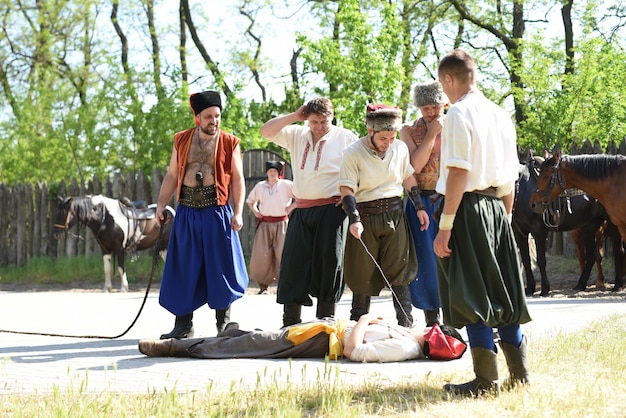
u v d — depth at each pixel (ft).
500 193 20.56
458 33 111.75
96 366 25.67
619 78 89.20
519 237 55.98
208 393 19.21
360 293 28.86
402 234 28.25
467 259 19.80
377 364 25.25
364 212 28.07
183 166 30.17
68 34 122.72
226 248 30.04
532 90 84.89
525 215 55.11
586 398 18.90
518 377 20.72
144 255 77.15
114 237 66.33
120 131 95.55
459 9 106.11
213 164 30.17
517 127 87.61
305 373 21.43
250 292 62.54
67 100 103.76
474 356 20.25
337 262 28.50
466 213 19.84
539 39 85.61
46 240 82.02
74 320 40.73
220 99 30.48
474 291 19.69
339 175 28.48
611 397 19.34
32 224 82.89
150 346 27.25
